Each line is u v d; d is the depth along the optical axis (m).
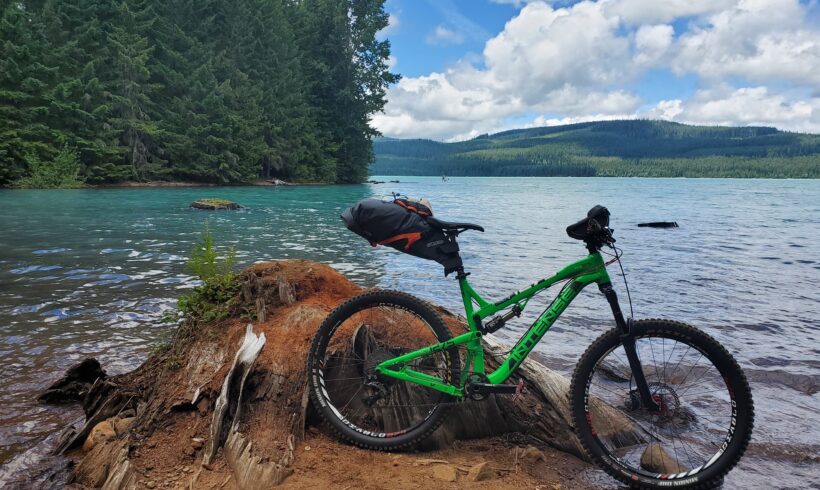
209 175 44.25
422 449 2.95
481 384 2.88
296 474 2.55
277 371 3.08
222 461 2.63
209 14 47.69
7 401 3.82
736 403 2.72
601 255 2.94
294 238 13.45
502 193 52.12
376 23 60.72
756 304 7.23
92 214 18.34
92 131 35.25
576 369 2.89
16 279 7.86
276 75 52.50
